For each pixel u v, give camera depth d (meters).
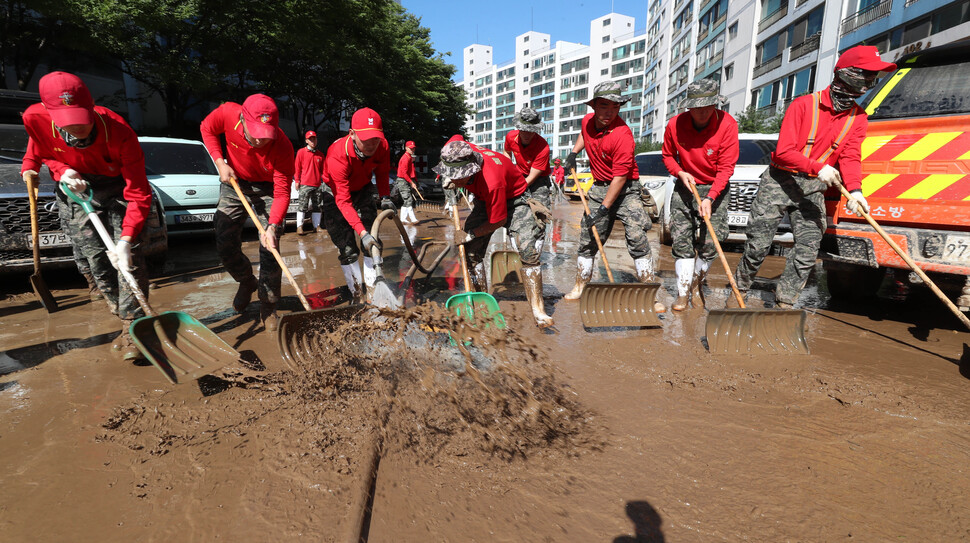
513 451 2.08
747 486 1.87
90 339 3.45
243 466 1.95
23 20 12.55
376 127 3.40
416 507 1.73
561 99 89.06
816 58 21.19
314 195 8.23
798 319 3.25
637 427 2.28
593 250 4.43
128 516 1.68
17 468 1.94
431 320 2.65
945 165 3.20
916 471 1.96
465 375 2.64
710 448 2.11
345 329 2.76
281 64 20.91
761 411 2.44
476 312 3.07
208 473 1.91
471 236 3.63
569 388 2.66
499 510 1.73
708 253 4.20
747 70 27.56
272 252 3.17
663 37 45.78
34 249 3.84
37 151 2.89
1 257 4.45
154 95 21.48
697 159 3.91
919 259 3.26
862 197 3.26
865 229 3.51
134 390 2.63
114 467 1.95
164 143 7.68
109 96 19.12
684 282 4.17
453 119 36.78
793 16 22.91
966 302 3.02
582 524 1.67
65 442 2.13
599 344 3.37
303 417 2.31
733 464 2.00
